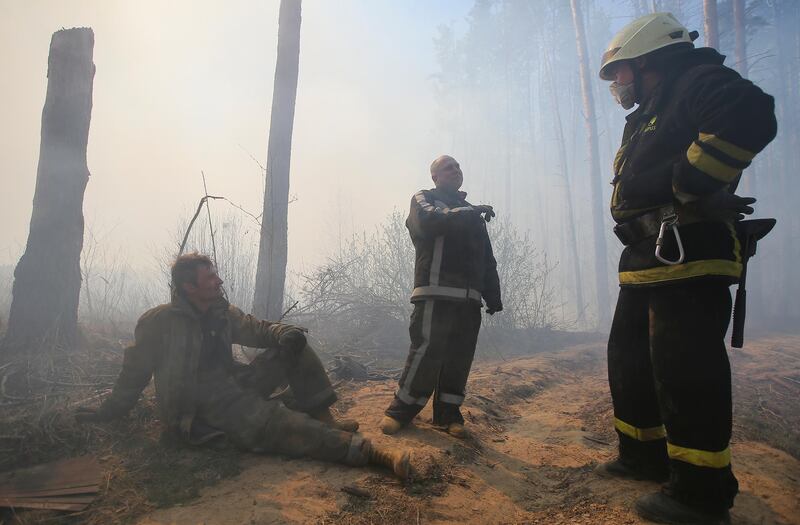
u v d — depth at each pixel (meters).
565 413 4.12
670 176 2.09
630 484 2.53
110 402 2.80
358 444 2.54
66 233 4.43
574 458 3.04
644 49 2.27
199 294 2.74
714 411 2.05
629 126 2.41
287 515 2.10
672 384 2.11
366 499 2.27
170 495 2.24
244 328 2.94
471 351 3.17
